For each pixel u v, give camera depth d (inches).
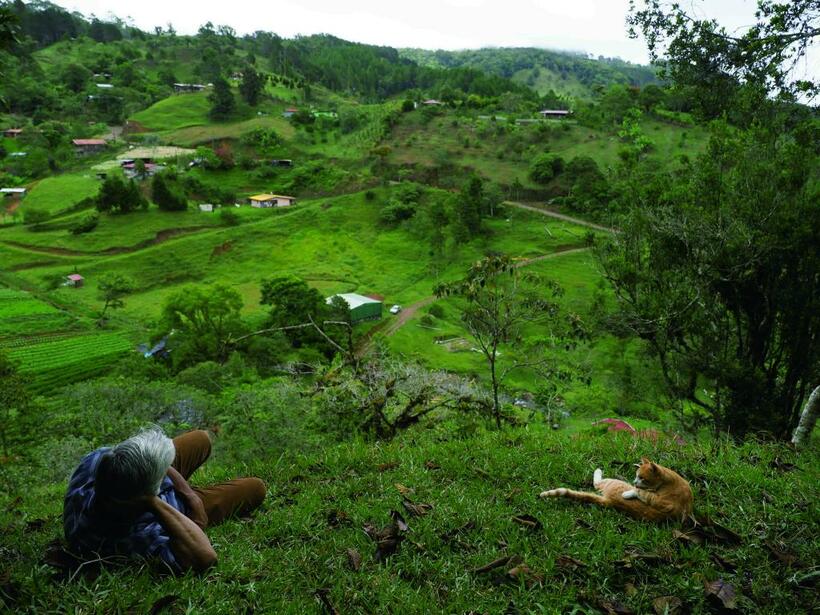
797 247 576.4
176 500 143.6
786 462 219.1
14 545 150.9
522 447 237.1
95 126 7647.6
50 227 4557.1
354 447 249.0
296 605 122.6
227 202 5433.1
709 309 599.8
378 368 383.9
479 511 170.2
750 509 171.2
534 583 133.9
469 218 4188.0
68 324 3152.1
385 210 4690.0
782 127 581.3
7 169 6146.7
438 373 388.2
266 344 2397.9
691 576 137.5
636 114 5659.5
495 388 378.9
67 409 1049.5
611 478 199.3
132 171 5940.0
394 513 162.6
